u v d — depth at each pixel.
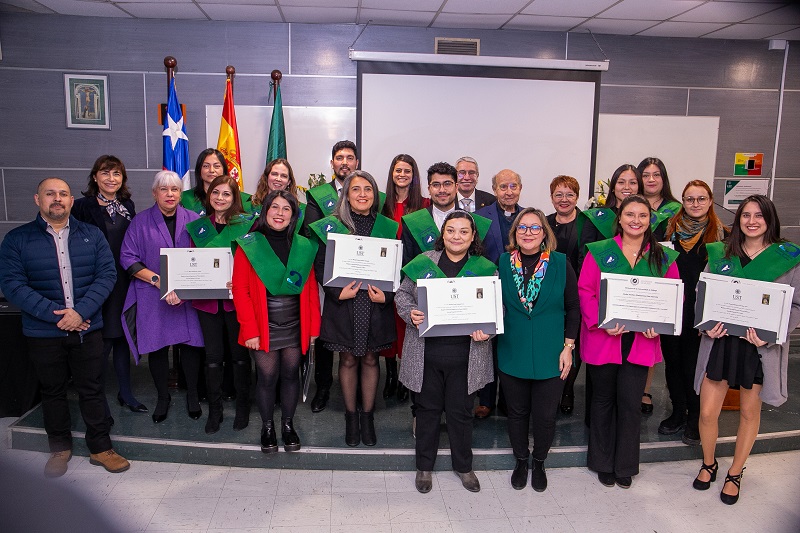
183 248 2.89
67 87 4.64
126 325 3.11
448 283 2.53
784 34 5.01
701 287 2.61
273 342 2.78
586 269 2.72
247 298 2.76
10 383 3.44
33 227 2.69
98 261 2.80
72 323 2.66
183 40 4.70
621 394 2.73
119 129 4.74
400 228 3.12
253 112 4.82
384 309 2.84
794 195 5.43
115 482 2.76
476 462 2.95
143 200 4.84
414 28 4.87
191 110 4.77
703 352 2.71
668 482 2.88
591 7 4.32
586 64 4.93
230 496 2.67
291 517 2.51
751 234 2.55
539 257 2.63
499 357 2.71
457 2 4.21
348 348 2.81
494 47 4.95
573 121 5.06
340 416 3.35
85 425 3.13
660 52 5.12
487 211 3.23
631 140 5.20
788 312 2.41
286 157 4.85
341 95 4.89
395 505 2.63
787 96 5.29
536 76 4.97
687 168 5.29
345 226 2.85
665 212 3.11
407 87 4.88
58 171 4.73
